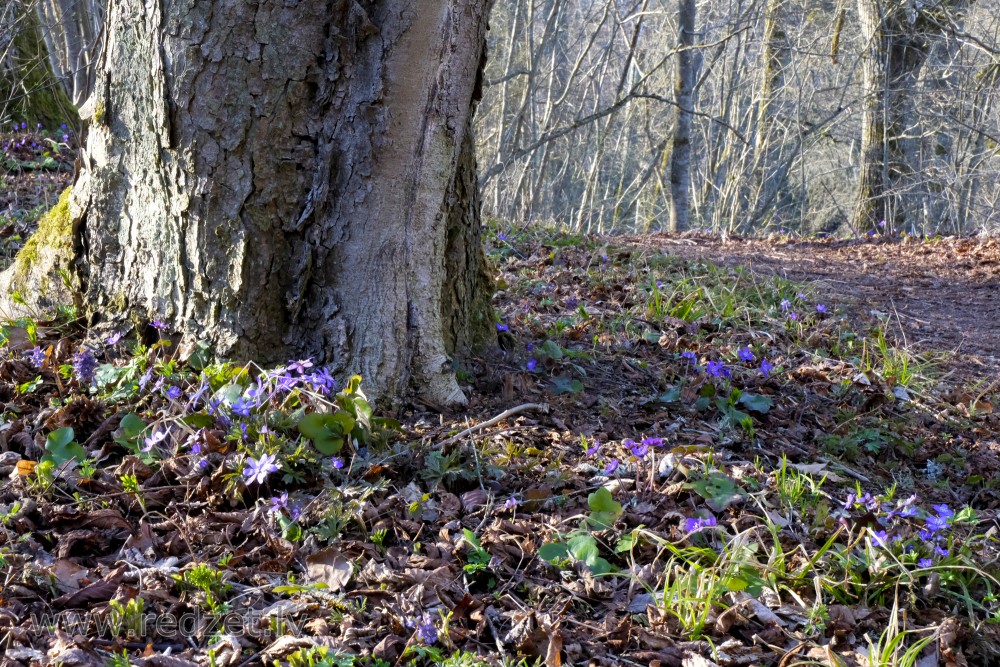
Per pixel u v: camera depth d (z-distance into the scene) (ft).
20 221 19.07
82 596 6.76
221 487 8.29
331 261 9.98
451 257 11.60
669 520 8.55
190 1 9.07
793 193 75.51
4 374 9.86
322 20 9.39
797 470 10.27
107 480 8.36
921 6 40.83
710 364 12.30
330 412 9.08
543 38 40.24
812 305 20.68
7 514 7.55
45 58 29.12
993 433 13.53
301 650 6.18
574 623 7.07
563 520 8.41
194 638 6.54
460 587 7.39
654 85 67.51
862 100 45.75
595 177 53.06
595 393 12.35
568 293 18.63
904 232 35.27
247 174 9.48
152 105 9.43
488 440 9.62
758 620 7.29
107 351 10.22
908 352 16.80
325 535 7.66
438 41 9.66
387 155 9.78
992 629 7.29
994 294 23.81
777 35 55.57
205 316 9.89
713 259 25.50
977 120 53.98
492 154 59.26
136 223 10.07
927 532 8.24
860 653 6.93
